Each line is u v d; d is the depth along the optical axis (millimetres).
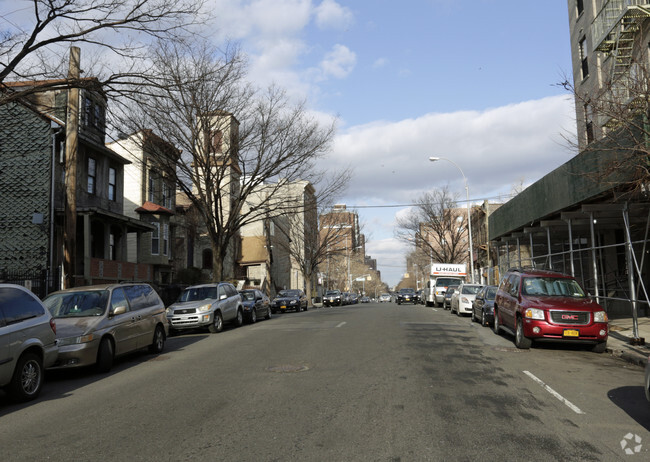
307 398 7402
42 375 8383
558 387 8172
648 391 6188
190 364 10812
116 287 11586
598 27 19141
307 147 24328
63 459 5129
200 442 5535
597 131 15203
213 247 24406
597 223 18859
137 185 31953
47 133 22484
